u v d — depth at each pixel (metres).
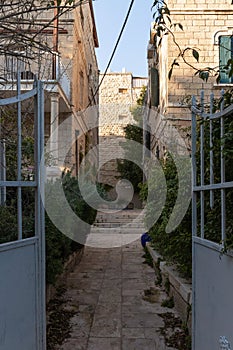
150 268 6.68
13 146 3.78
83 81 13.18
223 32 8.63
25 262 2.45
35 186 2.66
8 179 3.80
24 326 2.40
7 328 2.18
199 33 8.64
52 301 4.62
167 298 4.74
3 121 3.60
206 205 2.95
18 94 2.47
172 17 8.66
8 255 2.23
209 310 2.40
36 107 2.73
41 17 7.02
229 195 2.28
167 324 3.82
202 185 2.71
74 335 3.53
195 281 2.80
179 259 4.48
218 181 2.71
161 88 10.01
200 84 8.55
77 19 10.82
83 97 13.13
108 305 4.48
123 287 5.34
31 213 3.57
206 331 2.46
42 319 2.66
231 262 2.00
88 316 4.08
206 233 2.74
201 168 2.76
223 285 2.12
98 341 3.39
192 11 8.65
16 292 2.31
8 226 3.03
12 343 2.23
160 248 6.15
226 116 2.34
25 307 2.43
